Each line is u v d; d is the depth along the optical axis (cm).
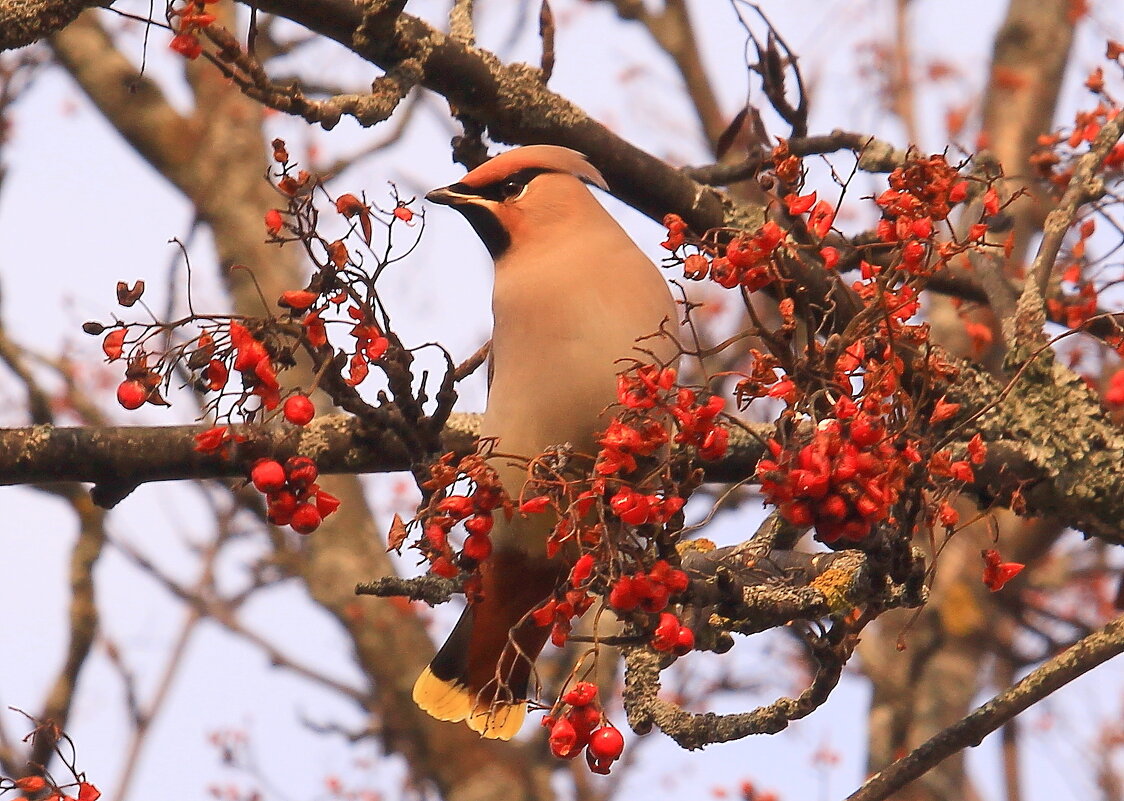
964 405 931
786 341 638
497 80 970
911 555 672
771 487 617
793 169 679
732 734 800
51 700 1391
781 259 668
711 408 623
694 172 1077
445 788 1797
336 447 915
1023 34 1889
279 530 1791
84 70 1947
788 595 801
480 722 832
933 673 1705
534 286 857
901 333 649
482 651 846
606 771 629
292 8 895
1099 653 778
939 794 1667
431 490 695
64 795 727
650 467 666
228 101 1950
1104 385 1069
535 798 1805
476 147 1006
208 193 1909
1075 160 1043
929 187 664
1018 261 1625
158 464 892
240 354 657
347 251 673
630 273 866
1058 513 938
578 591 636
